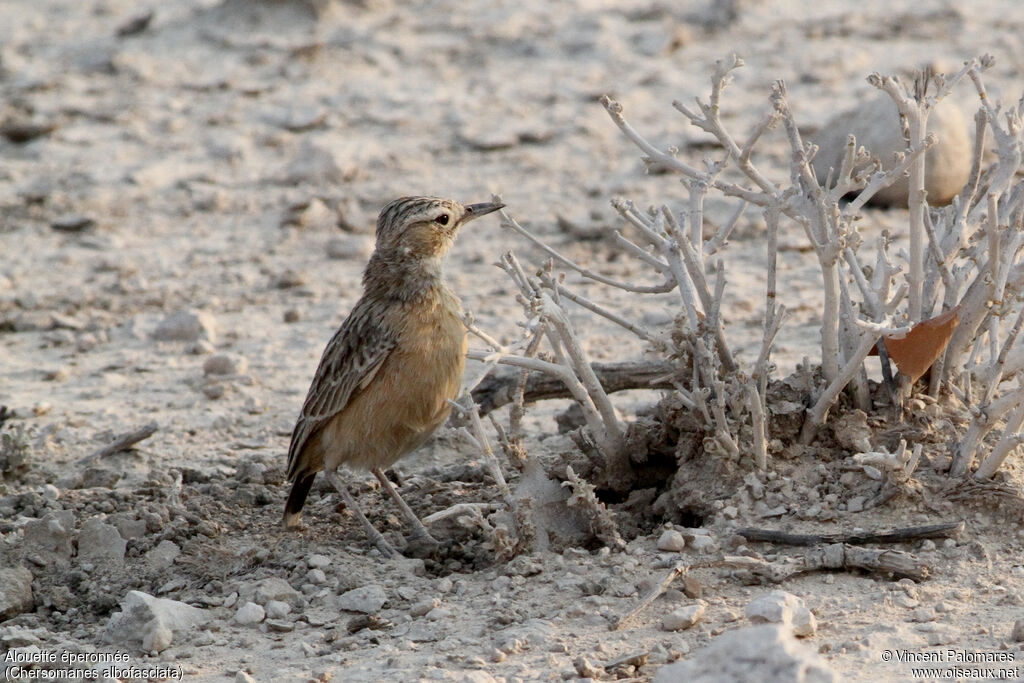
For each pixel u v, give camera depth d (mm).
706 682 6879
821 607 8719
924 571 8938
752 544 9492
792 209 10141
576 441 11117
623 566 9398
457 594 9586
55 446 13570
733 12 33844
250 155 26391
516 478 11531
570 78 29938
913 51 30375
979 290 10258
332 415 10688
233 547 10750
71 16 37781
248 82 30703
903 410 10375
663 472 10914
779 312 9961
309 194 23891
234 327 17844
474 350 10922
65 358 16984
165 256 21219
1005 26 32250
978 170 10648
